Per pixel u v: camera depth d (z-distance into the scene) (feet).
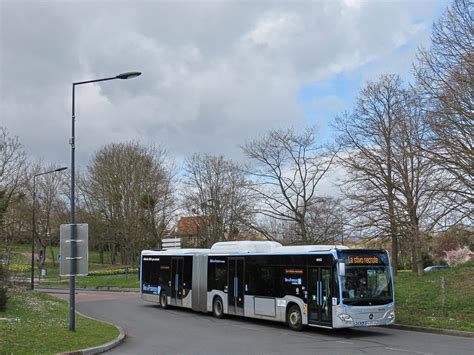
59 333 49.98
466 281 84.28
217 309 78.28
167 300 92.94
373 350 45.68
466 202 68.28
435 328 59.47
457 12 68.44
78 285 168.76
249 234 162.50
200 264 83.87
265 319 68.69
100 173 194.80
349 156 109.40
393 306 58.54
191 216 192.44
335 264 57.21
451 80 67.31
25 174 155.74
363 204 103.14
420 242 87.40
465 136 67.10
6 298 66.13
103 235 201.05
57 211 214.90
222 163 188.85
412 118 98.27
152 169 195.52
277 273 65.98
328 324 56.95
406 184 99.40
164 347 47.96
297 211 129.80
